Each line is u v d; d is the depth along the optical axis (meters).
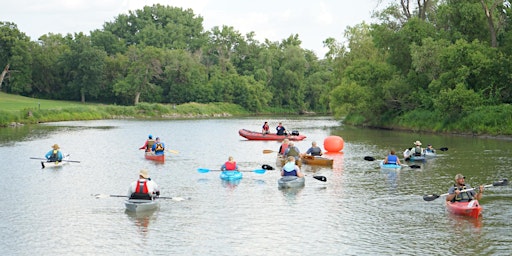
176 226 19.16
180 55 134.88
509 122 50.69
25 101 113.19
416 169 31.22
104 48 156.38
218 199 23.36
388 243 17.14
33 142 48.09
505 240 17.28
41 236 18.08
